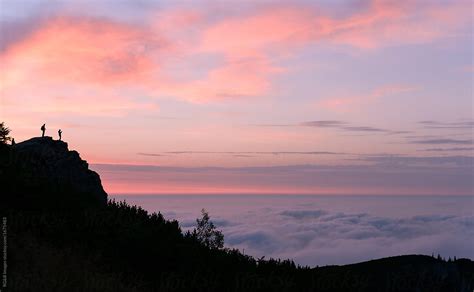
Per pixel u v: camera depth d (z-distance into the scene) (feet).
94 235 80.18
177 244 87.66
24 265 63.67
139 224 89.25
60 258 68.95
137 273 74.38
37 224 76.18
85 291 63.10
